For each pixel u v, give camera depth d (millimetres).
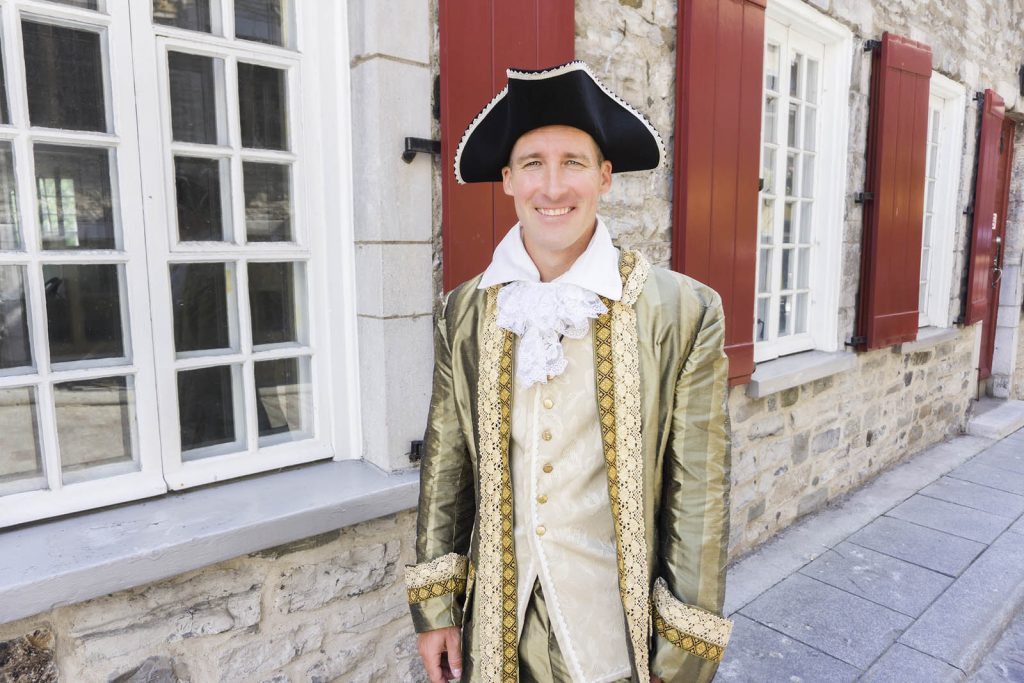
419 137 1915
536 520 1145
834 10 3473
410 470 1996
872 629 2732
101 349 1652
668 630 1095
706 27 2727
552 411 1125
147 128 1636
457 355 1248
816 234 3855
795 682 2414
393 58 1832
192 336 1781
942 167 5047
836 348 3914
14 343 1552
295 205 1907
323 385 2006
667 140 2752
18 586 1326
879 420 4398
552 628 1150
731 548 3250
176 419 1750
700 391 1099
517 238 1209
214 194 1780
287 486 1844
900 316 4215
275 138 1870
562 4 2170
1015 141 6148
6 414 1547
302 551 1820
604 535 1156
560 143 1057
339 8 1877
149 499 1721
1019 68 5793
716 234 2898
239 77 1790
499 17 2000
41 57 1518
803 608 2879
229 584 1705
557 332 1109
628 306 1095
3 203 1509
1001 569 3211
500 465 1167
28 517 1557
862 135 3834
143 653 1598
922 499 4086
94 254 1591
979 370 6195
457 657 1329
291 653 1834
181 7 1680
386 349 1925
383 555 1982
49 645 1473
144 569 1473
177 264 1731
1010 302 6301
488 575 1190
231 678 1738
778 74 3441
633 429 1083
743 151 2994
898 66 3855
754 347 3166
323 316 1981
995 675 2570
